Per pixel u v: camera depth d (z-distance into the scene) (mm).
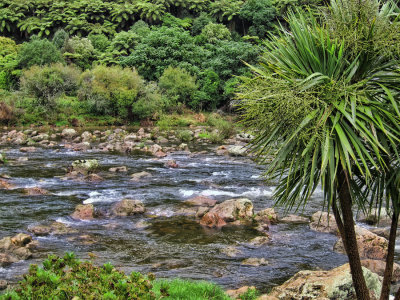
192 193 18266
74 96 59188
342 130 4527
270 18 84000
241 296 8281
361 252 10898
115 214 14938
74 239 12328
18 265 10250
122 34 79375
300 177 5199
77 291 4660
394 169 5012
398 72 4902
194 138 41094
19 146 32969
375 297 7539
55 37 80375
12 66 66438
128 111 57281
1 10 89375
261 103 4766
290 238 12617
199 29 91625
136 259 10867
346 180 4711
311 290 7516
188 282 8312
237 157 28750
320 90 4762
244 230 13336
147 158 28016
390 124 4797
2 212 14898
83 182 20109
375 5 4988
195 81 68688
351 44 4953
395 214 5301
